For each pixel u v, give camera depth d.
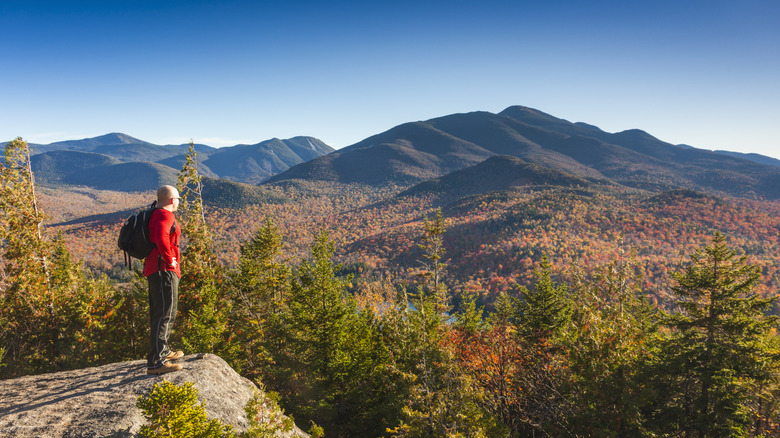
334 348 16.31
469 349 17.05
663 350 19.09
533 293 23.62
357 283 111.88
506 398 14.31
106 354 15.45
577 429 13.27
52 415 3.49
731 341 17.73
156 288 4.19
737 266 18.17
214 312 14.32
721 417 16.67
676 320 19.12
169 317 4.39
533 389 15.55
